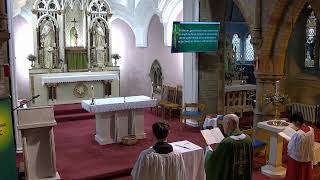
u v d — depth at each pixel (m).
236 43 13.52
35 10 13.08
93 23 14.17
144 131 10.19
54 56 13.59
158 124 4.43
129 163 7.68
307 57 12.38
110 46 14.54
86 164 7.63
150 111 13.42
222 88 11.02
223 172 4.60
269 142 7.42
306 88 12.24
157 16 13.64
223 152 4.55
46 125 6.39
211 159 4.68
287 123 7.05
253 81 13.35
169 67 13.23
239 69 13.22
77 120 12.01
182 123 11.20
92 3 14.03
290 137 6.43
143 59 15.16
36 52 13.26
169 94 12.73
